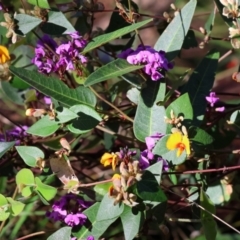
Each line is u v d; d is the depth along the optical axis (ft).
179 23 2.13
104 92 2.40
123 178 1.88
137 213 1.95
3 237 2.58
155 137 2.03
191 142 2.03
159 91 2.09
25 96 2.52
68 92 2.12
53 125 2.08
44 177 2.20
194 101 2.15
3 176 2.37
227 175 2.27
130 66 2.05
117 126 2.40
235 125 2.22
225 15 2.18
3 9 2.29
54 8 2.23
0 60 2.19
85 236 2.04
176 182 2.27
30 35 2.38
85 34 2.33
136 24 2.06
